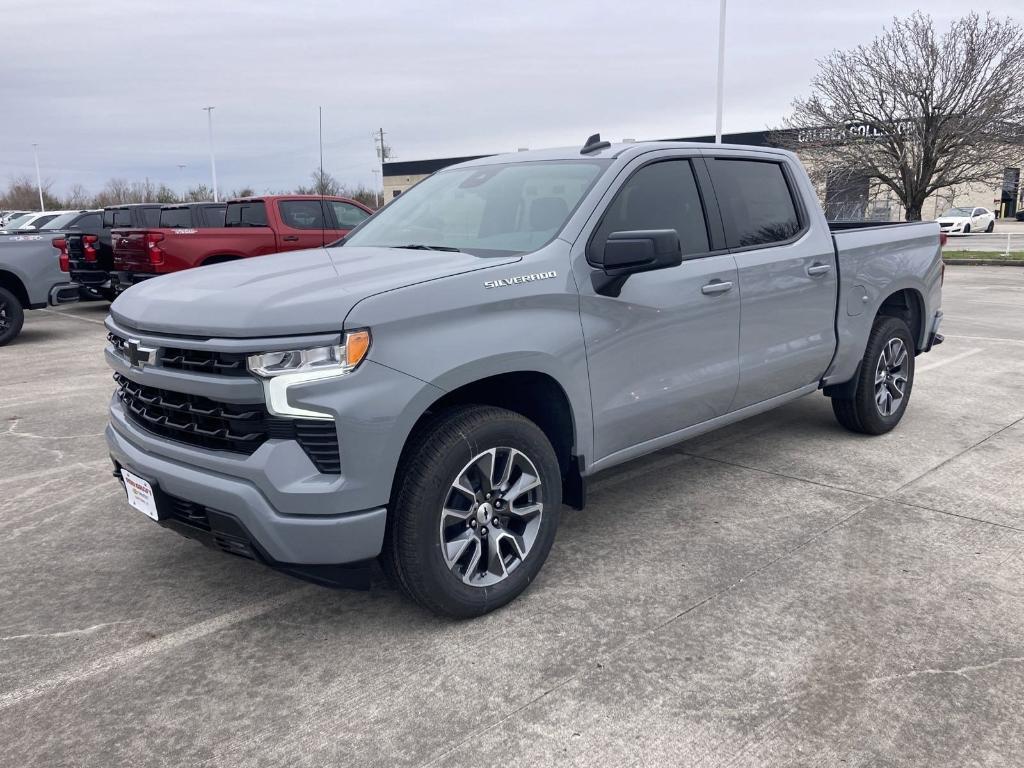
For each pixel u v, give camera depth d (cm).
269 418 284
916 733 257
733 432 598
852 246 515
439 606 316
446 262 335
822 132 2578
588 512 446
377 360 286
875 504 450
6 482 515
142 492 331
